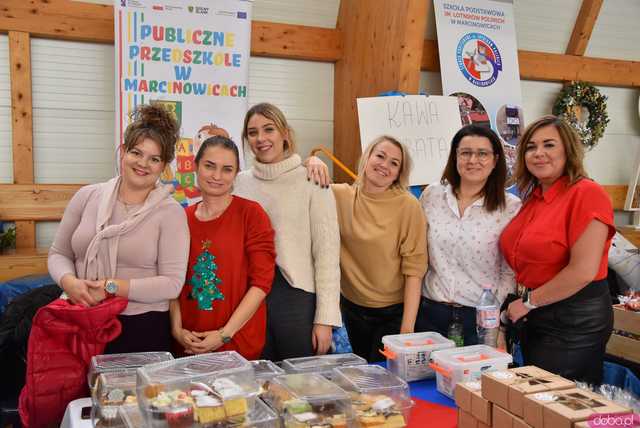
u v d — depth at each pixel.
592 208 1.86
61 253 1.78
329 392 1.31
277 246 2.07
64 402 1.58
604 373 2.81
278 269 2.10
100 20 3.98
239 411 1.20
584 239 1.86
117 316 1.70
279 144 2.09
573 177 1.95
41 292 2.57
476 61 4.64
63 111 4.03
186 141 3.78
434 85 4.98
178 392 1.22
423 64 4.77
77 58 4.02
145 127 1.71
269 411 1.25
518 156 2.11
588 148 5.53
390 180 2.33
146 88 3.67
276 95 4.66
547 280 1.99
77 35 3.93
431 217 2.32
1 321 2.49
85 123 4.09
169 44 3.71
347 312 2.54
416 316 2.36
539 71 5.31
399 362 1.74
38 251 3.76
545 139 1.96
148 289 1.67
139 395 1.24
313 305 2.11
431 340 1.85
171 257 1.74
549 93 5.56
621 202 5.88
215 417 1.18
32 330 1.57
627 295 3.38
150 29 3.66
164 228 1.74
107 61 4.10
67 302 1.64
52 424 1.60
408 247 2.31
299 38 4.59
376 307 2.43
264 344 2.00
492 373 1.30
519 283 2.13
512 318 2.07
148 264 1.73
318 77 4.81
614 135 5.89
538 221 2.00
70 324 1.57
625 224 5.93
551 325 1.98
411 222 2.31
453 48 4.55
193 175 3.81
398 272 2.40
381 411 1.32
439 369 1.61
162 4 3.67
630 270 3.92
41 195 3.92
